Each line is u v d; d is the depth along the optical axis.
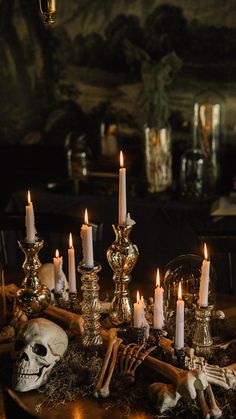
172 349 1.92
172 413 1.78
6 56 5.17
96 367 1.94
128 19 4.70
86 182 4.60
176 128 4.71
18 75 5.18
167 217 4.02
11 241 4.24
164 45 4.63
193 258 2.28
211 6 4.43
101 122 4.79
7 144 5.37
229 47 4.44
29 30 5.04
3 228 3.35
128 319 2.11
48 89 5.12
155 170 4.27
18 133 5.31
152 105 4.44
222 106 4.48
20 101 5.23
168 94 4.67
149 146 4.27
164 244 4.07
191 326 2.16
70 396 1.86
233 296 2.65
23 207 4.45
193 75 4.57
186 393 1.73
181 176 4.26
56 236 3.73
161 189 4.30
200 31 4.50
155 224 4.06
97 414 1.79
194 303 2.20
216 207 4.05
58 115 5.14
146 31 4.67
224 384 1.84
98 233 3.23
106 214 4.20
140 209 4.09
